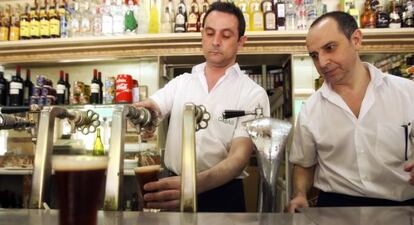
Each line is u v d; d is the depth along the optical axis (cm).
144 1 239
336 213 79
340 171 142
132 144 222
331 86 145
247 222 68
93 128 100
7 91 244
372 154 136
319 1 231
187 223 67
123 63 256
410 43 223
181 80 164
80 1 238
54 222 66
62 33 231
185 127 80
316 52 132
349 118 140
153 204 90
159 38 218
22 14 243
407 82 143
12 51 239
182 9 234
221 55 146
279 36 214
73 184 44
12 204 251
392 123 136
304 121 151
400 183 134
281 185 201
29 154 236
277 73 261
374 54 232
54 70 264
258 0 226
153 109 118
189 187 77
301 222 69
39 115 85
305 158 154
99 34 229
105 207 76
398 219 73
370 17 217
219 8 146
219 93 148
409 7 215
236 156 122
